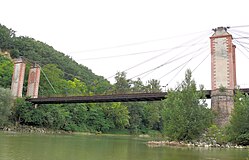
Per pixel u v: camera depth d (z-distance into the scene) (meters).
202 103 40.66
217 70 47.38
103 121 92.31
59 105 77.31
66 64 144.62
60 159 18.50
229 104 45.25
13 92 71.31
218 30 48.94
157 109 108.94
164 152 26.95
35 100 67.50
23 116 66.00
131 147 32.94
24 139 35.69
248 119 36.59
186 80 42.03
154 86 112.19
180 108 40.22
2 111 57.25
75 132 78.81
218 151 29.31
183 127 39.31
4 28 137.75
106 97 57.31
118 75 111.06
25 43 129.88
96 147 30.31
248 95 40.19
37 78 74.50
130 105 105.38
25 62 77.62
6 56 111.50
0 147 23.83
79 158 19.64
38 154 20.50
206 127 39.81
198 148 33.34
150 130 112.25
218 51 48.00
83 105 86.00
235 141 37.34
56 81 87.12
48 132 67.00
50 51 148.38
